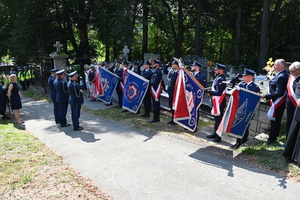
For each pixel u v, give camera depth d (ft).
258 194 13.24
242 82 19.83
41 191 13.84
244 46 81.20
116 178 15.58
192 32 105.40
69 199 13.06
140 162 17.71
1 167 16.74
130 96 29.63
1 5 64.90
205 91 20.86
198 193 13.60
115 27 67.77
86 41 73.56
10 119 33.27
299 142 15.17
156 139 22.33
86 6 70.28
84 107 37.09
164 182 14.89
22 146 21.01
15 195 13.39
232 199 12.94
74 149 20.76
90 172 16.48
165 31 103.14
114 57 94.43
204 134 23.47
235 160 17.29
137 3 68.69
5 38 80.53
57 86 27.50
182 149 19.77
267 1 61.05
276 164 15.96
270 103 18.95
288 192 13.24
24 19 62.23
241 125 18.49
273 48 84.58
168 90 26.81
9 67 94.73
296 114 15.40
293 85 17.15
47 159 18.38
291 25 78.48
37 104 43.34
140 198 13.37
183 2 89.45
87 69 42.39
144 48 91.20
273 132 18.81
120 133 24.53
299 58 72.95
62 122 28.12
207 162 17.24
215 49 105.91
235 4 82.99
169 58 104.68
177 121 20.89
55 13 65.10
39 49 62.03
